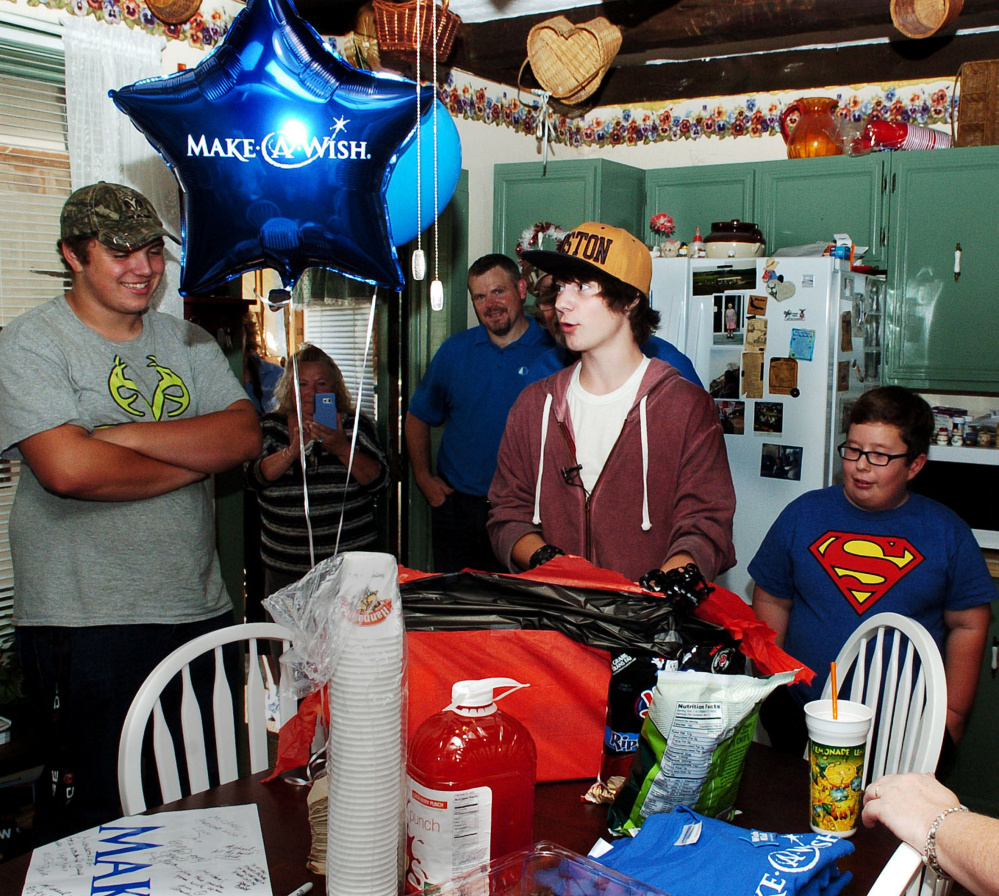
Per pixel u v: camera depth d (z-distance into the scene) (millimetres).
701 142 3916
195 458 1969
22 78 2320
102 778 1998
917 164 3268
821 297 2957
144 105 1815
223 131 1831
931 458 3160
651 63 3857
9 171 2332
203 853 1109
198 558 2070
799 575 2012
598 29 3035
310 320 3184
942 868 1015
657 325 1943
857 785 1146
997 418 3314
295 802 1252
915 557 1914
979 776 2924
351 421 2893
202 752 1539
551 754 1267
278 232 1886
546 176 3580
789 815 1225
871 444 1882
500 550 1900
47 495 1915
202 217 1882
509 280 3168
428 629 1201
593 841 1126
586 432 1871
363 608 902
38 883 1038
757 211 3566
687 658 1145
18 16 2230
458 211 3514
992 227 3170
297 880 1056
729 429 3143
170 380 2051
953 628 1946
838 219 3424
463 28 3324
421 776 965
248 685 1617
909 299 3344
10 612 2396
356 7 3125
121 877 1052
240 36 1783
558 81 3164
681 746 1056
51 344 1877
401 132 1847
